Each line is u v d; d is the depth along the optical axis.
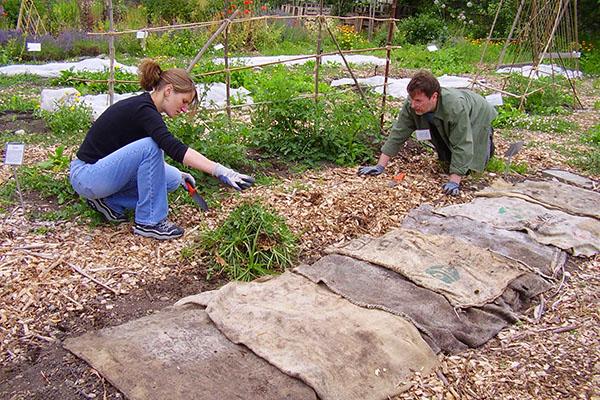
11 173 4.74
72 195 4.36
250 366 2.68
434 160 5.81
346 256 3.77
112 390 2.55
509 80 9.72
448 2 18.08
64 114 6.48
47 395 2.54
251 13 14.39
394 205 4.75
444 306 3.29
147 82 3.80
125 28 13.66
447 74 11.98
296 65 11.90
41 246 3.70
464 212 4.64
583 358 3.00
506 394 2.73
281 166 5.36
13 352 2.82
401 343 2.90
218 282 3.54
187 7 15.49
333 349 2.80
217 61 11.77
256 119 5.69
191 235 4.00
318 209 4.51
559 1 8.77
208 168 3.66
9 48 11.47
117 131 3.80
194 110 4.50
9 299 3.19
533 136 7.32
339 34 15.97
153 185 3.81
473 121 5.20
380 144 6.00
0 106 7.27
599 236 4.37
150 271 3.57
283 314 3.02
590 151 6.67
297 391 2.54
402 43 16.28
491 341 3.14
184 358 2.71
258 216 3.78
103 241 3.84
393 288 3.43
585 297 3.60
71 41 12.37
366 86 7.82
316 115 5.54
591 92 10.72
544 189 5.26
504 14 16.39
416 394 2.69
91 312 3.16
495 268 3.71
